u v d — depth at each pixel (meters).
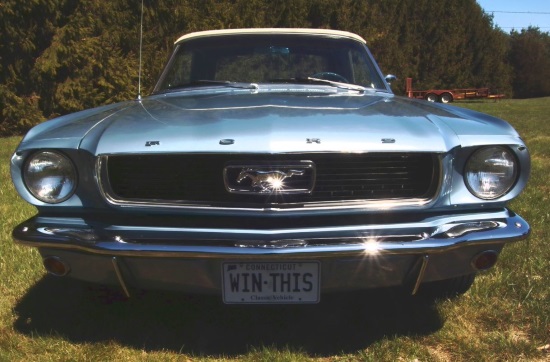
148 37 12.98
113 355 2.23
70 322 2.51
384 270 2.05
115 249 1.99
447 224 2.08
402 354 2.22
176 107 2.53
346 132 2.06
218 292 2.09
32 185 2.12
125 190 2.09
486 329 2.42
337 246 1.96
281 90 2.96
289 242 1.96
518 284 2.82
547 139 9.05
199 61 3.31
